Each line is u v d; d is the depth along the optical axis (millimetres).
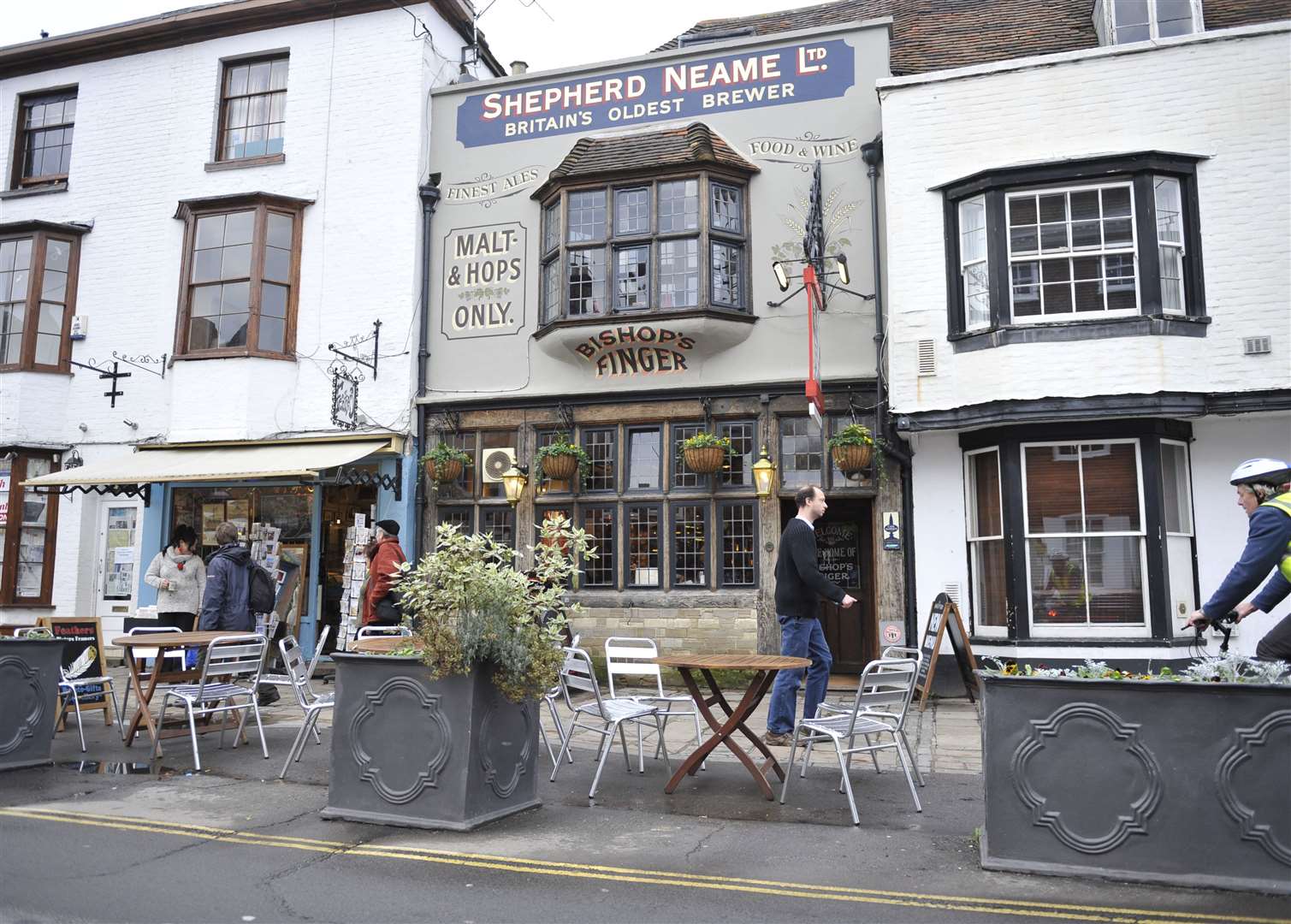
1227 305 9625
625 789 6352
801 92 12055
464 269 13039
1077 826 4473
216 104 14352
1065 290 10031
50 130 15352
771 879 4488
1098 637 9719
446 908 4098
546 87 13047
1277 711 4227
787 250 11805
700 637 11391
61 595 13805
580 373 12328
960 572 10617
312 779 6613
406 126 13438
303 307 13469
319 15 13992
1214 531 9922
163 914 3990
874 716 6523
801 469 11508
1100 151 10094
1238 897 4141
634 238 11984
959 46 12875
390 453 12703
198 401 13219
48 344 14414
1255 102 9766
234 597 8695
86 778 6617
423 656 5336
